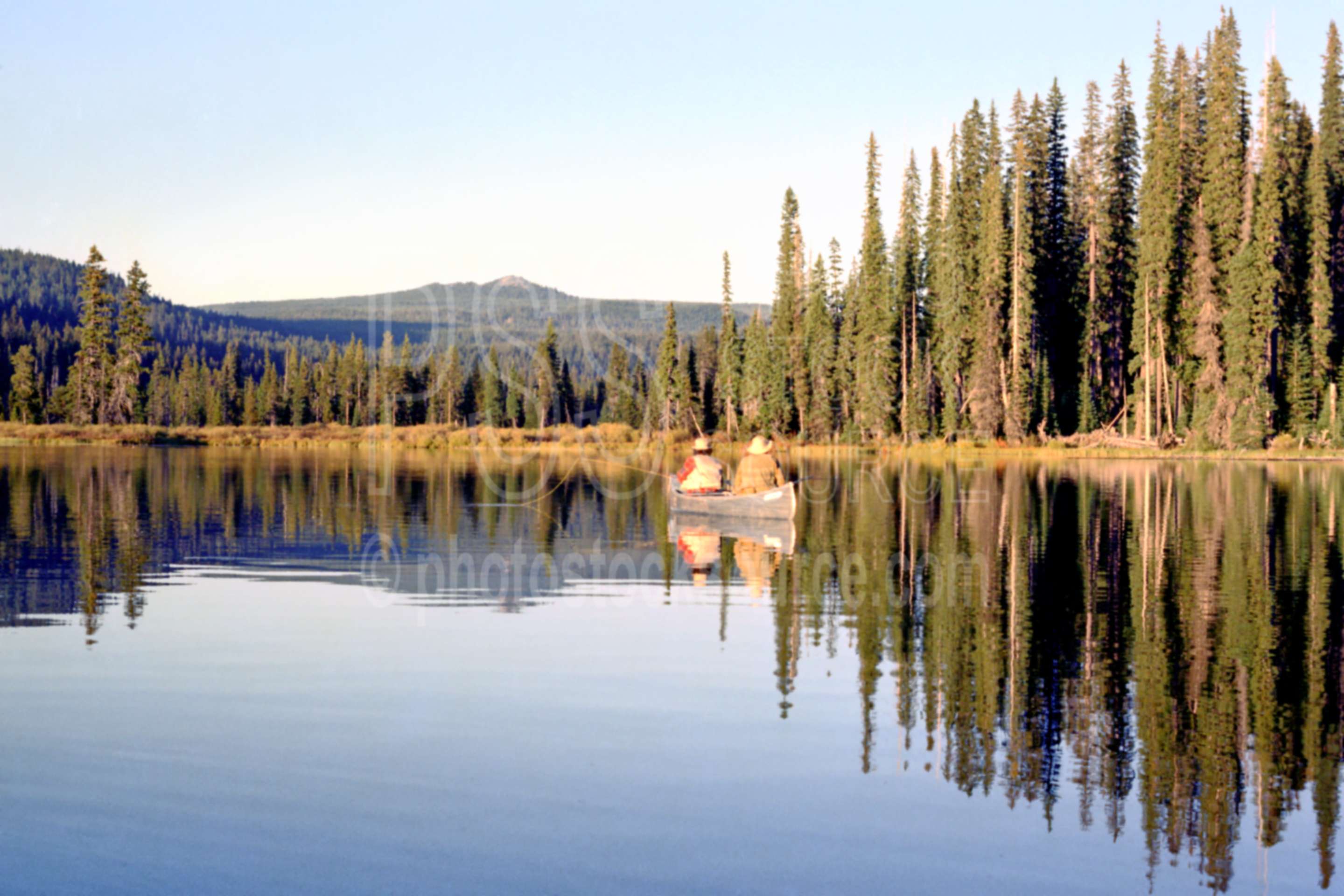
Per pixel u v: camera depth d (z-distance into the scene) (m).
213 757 8.31
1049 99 69.44
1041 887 6.30
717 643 12.35
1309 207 60.69
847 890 6.22
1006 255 64.94
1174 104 63.34
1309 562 18.50
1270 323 56.56
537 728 9.10
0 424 80.19
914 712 9.60
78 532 22.61
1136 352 63.84
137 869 6.41
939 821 7.21
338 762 8.22
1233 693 10.21
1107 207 66.81
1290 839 6.98
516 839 6.84
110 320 86.44
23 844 6.75
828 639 12.59
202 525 24.25
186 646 12.09
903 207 73.81
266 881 6.25
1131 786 7.84
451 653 11.77
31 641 12.30
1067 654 11.75
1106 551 20.16
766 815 7.27
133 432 79.44
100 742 8.67
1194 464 51.81
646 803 7.44
